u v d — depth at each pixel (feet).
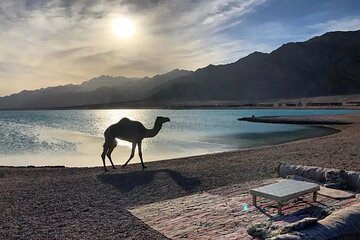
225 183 32.96
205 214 23.50
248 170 38.68
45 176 43.86
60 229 22.06
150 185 33.60
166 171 39.88
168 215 23.86
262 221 20.99
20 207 27.43
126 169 45.34
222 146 82.89
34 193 32.09
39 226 22.76
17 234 21.38
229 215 22.94
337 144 59.88
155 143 91.45
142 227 21.79
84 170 47.98
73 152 81.41
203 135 111.55
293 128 132.77
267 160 45.14
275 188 23.40
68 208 26.84
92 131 151.02
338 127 125.08
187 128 141.69
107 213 25.20
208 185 32.50
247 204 25.16
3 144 99.60
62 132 145.28
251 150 61.77
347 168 36.65
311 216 21.74
